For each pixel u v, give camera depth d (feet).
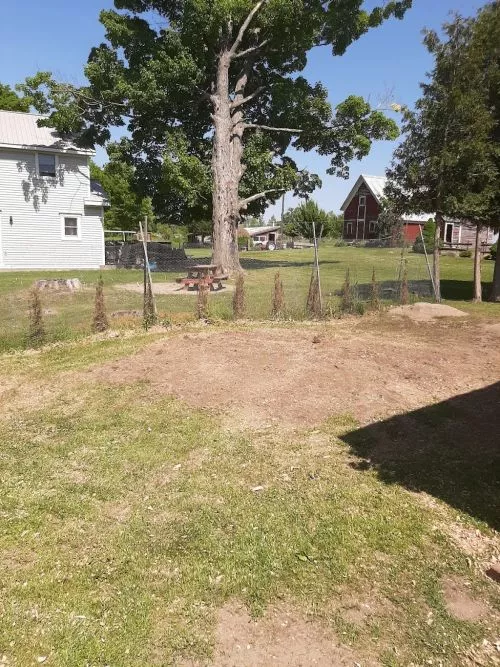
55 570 9.78
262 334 28.45
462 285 61.77
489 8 39.27
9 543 10.62
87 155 79.10
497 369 23.54
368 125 76.89
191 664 7.77
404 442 15.81
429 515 11.80
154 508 11.97
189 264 82.12
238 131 73.41
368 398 19.27
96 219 81.92
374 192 163.94
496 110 41.88
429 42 39.93
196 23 65.10
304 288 52.11
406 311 37.58
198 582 9.48
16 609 8.77
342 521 11.48
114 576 9.64
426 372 22.61
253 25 71.26
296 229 199.00
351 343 26.55
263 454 14.89
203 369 21.88
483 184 40.98
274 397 19.17
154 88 68.23
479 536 11.09
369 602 9.09
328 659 7.90
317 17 70.13
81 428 16.71
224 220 69.46
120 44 71.15
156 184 83.66
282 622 8.61
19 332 28.76
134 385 20.51
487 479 13.51
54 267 79.71
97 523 11.36
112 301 41.78
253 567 9.90
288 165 80.79
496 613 8.93
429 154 41.42
